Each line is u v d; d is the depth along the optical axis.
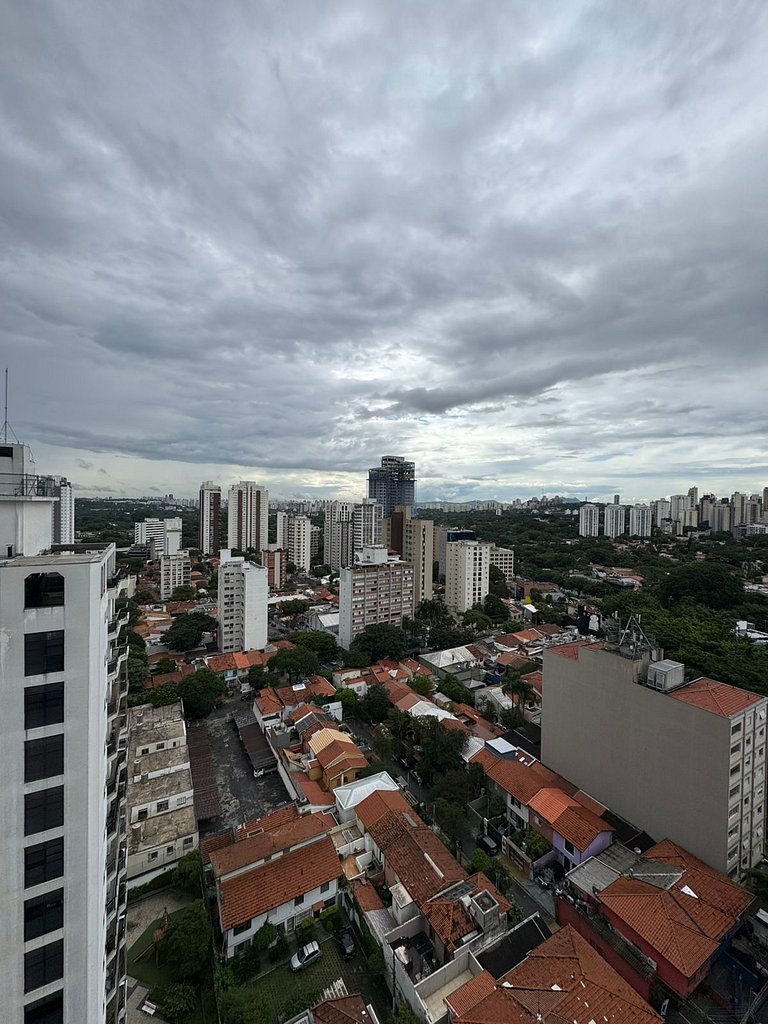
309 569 193.50
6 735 19.05
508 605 127.88
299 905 35.66
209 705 67.88
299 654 78.44
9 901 19.11
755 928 32.62
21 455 24.00
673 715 39.28
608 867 36.25
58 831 19.89
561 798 43.56
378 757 58.00
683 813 38.41
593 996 26.06
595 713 45.78
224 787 53.22
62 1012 19.89
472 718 63.62
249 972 32.03
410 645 96.12
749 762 37.78
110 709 26.81
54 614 19.73
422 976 30.59
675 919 30.75
